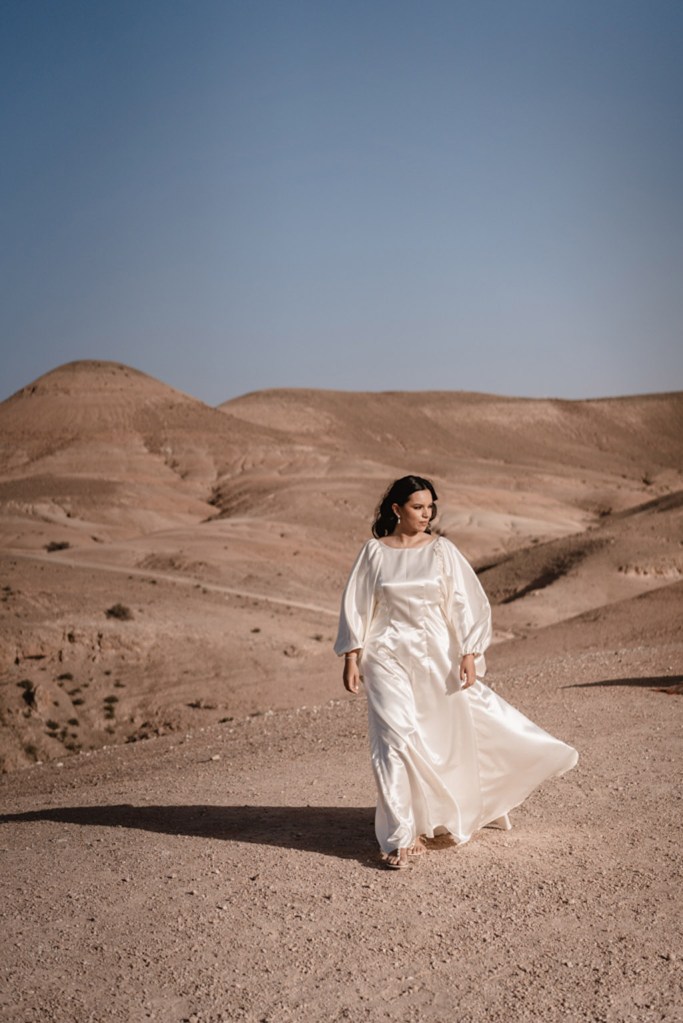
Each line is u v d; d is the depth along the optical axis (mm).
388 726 5594
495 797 5902
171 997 4016
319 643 48500
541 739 5871
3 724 36500
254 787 8555
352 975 4184
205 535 93500
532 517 127812
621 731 9984
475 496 132875
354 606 5785
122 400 191125
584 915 4781
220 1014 3863
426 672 5723
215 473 159875
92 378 199750
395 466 166875
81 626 42969
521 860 5633
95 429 179875
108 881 5512
